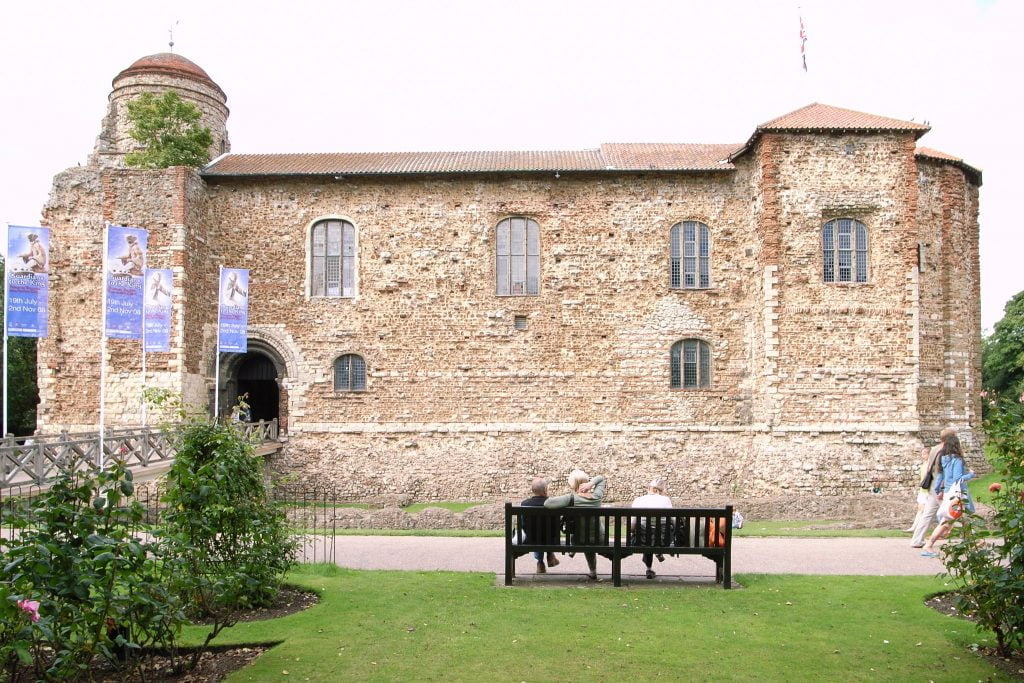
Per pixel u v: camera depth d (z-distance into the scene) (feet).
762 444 82.84
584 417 87.76
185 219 84.48
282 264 89.86
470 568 41.16
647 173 88.38
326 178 89.30
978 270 98.02
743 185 88.74
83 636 21.13
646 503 40.22
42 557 20.36
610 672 24.63
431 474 87.15
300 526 57.72
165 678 24.30
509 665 25.21
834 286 82.69
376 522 63.72
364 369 89.51
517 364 88.28
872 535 52.70
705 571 39.88
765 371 83.10
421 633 28.50
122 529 22.65
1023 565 25.09
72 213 86.89
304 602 33.32
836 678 24.22
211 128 118.42
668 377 87.97
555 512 36.37
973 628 29.27
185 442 31.07
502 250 89.76
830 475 80.59
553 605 32.30
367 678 24.07
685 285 89.04
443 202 89.51
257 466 32.96
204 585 25.68
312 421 88.74
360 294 89.25
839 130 82.99
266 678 24.02
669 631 28.76
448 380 88.38
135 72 114.52
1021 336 145.18
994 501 27.61
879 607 32.17
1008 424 27.50
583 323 88.43
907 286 82.53
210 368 89.51
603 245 88.94
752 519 70.23
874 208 82.99
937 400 89.61
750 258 87.71
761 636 28.27
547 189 89.30
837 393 82.07
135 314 68.18
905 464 80.79
